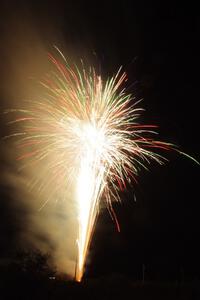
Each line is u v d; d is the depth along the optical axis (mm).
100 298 17922
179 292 19328
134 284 19703
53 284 17578
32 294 16797
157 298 18719
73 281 18297
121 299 18250
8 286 16750
